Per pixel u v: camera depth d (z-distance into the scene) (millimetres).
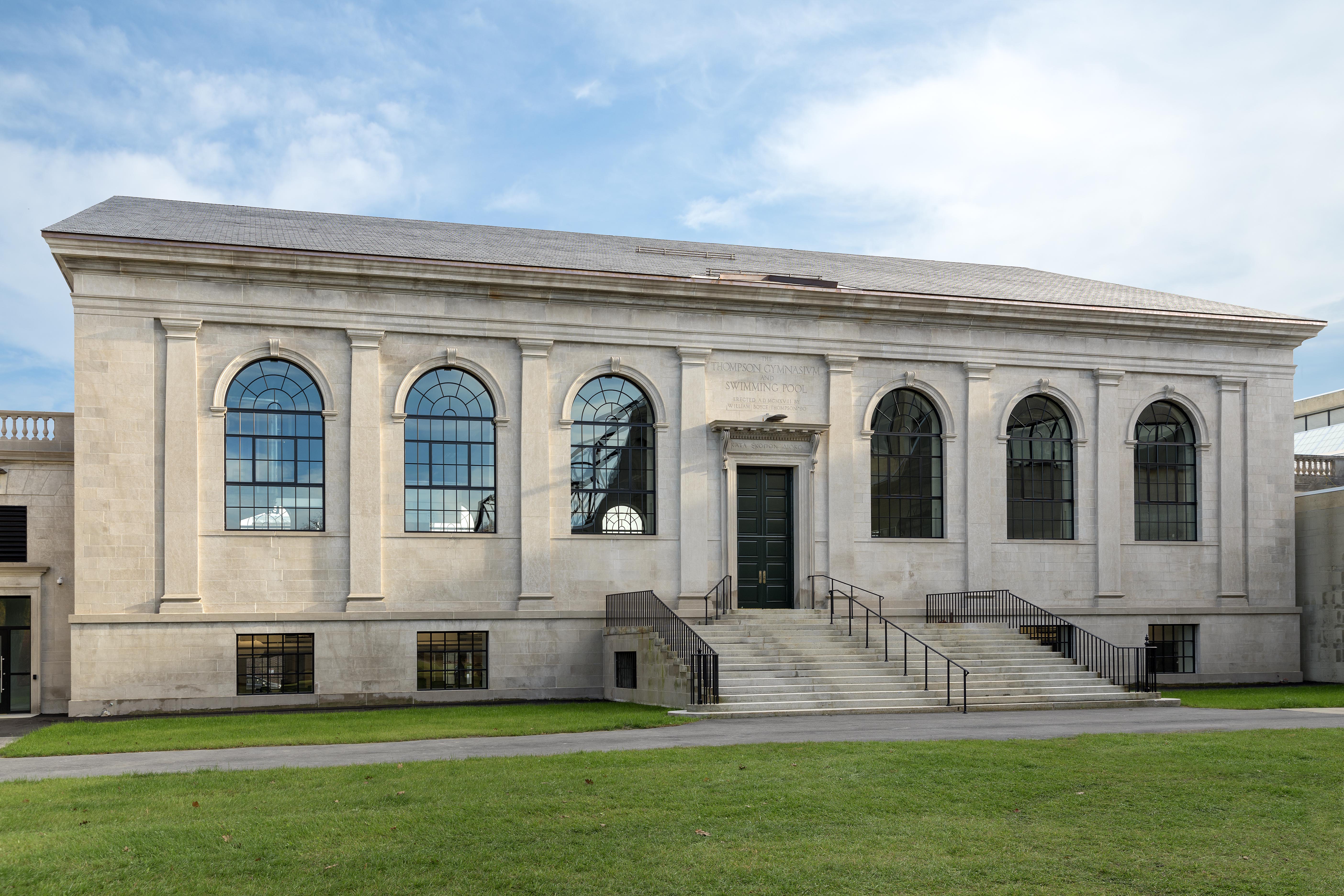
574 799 14148
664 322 33750
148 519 29391
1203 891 10891
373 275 31078
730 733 21469
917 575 35219
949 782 15430
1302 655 38719
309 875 11031
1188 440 38469
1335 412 55094
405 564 31312
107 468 29188
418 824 12891
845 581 34375
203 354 30203
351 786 15188
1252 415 38562
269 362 30891
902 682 27688
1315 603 38344
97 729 24359
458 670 31594
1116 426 37281
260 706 29656
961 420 36031
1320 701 29328
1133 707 27766
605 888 10742
